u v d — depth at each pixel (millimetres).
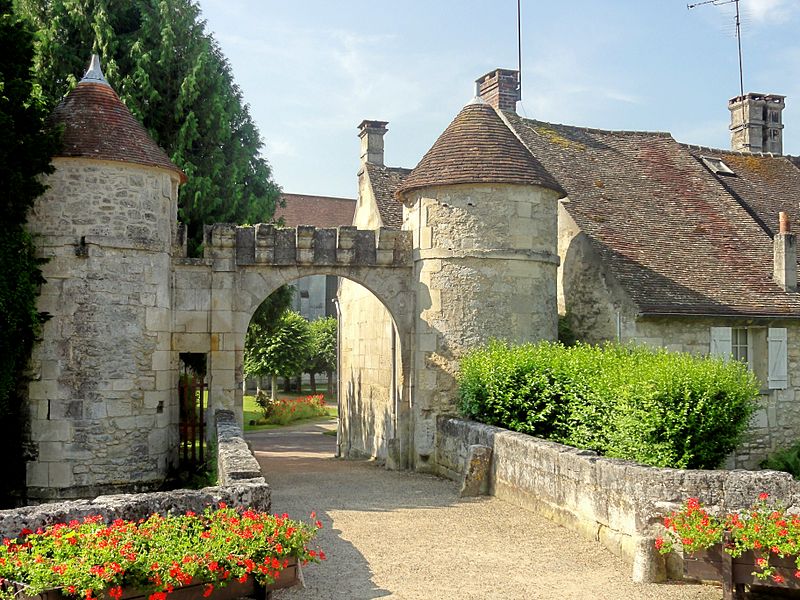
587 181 17062
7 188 10695
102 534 5477
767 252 16797
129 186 12141
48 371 11609
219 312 13453
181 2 19031
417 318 14211
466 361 13336
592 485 8289
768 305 15125
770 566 5973
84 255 11727
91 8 18250
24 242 11359
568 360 11945
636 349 12641
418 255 14195
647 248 15594
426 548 8039
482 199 13852
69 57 17797
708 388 10023
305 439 22938
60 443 11555
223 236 13539
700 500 7043
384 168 19297
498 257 13805
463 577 7039
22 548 5359
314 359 38125
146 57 18016
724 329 14766
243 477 7246
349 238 14172
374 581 6887
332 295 45438
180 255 13672
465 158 13953
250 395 37094
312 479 13102
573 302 15547
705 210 17609
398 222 17516
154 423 12328
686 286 14859
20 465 11586
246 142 20828
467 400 12789
